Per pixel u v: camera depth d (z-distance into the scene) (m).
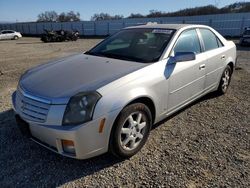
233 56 5.68
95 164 3.20
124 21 43.09
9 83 7.08
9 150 3.50
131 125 3.21
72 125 2.78
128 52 4.00
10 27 59.88
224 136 3.92
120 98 3.00
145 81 3.32
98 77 3.19
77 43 27.66
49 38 31.52
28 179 2.95
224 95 5.75
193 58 3.63
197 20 36.59
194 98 4.48
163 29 4.26
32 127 3.00
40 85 3.17
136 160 3.29
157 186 2.83
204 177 2.97
